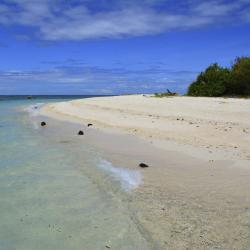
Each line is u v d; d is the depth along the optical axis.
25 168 10.70
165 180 9.11
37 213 7.12
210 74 42.19
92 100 45.06
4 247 5.76
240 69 38.81
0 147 14.30
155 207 7.22
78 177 9.72
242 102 27.41
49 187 8.80
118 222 6.62
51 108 39.25
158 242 5.78
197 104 27.23
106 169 10.55
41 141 15.98
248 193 7.73
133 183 9.02
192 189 8.23
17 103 63.31
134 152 12.86
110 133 17.83
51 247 5.73
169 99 34.44
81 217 6.90
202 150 12.43
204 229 6.10
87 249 5.65
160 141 14.67
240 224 6.20
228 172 9.52
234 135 14.48
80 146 14.52
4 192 8.41
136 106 30.08
